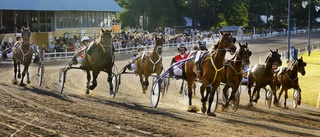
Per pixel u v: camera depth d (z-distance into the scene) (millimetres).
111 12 64125
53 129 10375
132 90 22547
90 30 59781
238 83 16672
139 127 11297
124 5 84438
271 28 101625
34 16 50406
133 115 13398
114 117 12711
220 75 14766
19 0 46875
